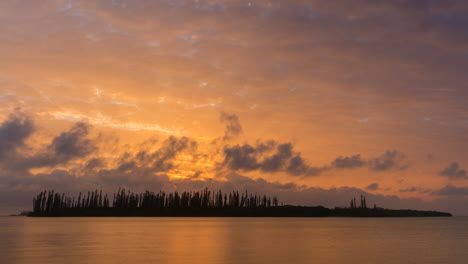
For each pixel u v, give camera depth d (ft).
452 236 223.51
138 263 103.50
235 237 202.39
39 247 145.38
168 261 107.55
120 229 287.48
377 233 250.98
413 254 128.47
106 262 105.09
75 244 158.20
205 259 112.27
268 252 131.13
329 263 106.32
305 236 213.46
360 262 108.68
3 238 192.03
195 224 399.44
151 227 323.78
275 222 487.61
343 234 235.81
